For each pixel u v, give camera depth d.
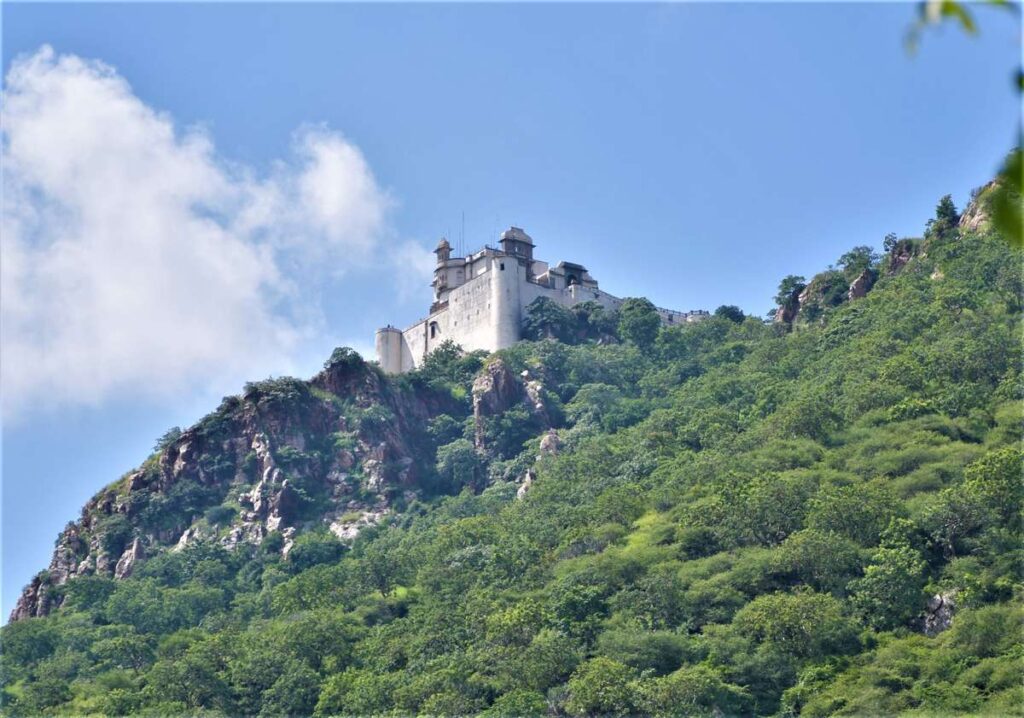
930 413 160.00
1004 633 113.69
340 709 126.75
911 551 126.75
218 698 136.88
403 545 177.62
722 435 179.62
